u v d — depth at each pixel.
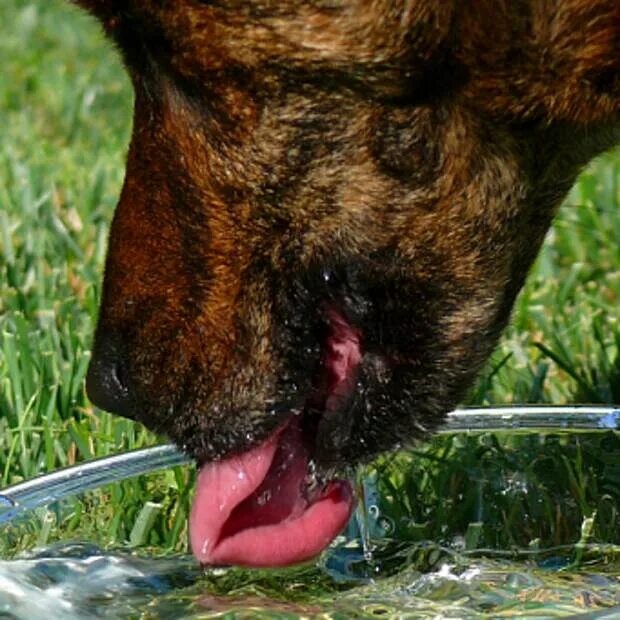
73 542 7.12
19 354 9.34
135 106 6.16
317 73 5.79
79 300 10.70
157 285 6.20
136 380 6.29
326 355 6.30
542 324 10.37
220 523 6.33
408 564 7.31
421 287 6.17
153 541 7.29
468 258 6.18
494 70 5.86
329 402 6.33
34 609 6.47
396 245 6.07
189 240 6.10
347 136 5.91
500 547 7.48
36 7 21.38
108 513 7.28
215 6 5.74
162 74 5.97
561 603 6.86
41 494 7.20
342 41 5.73
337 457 6.38
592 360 9.91
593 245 11.91
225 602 6.87
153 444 8.11
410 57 5.77
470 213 6.11
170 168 6.07
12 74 18.38
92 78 18.33
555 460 7.70
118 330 6.30
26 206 12.32
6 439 8.65
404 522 7.57
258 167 5.95
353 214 6.00
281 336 6.14
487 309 6.31
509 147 6.08
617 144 6.39
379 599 6.96
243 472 6.31
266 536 6.43
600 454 7.68
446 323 6.25
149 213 6.16
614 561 7.32
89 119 16.64
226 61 5.81
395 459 7.75
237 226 6.04
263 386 6.18
